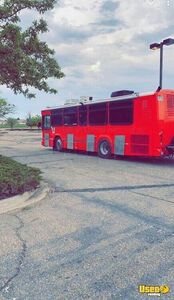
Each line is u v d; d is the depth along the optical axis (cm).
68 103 1859
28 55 915
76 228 537
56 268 395
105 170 1175
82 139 1733
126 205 677
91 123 1658
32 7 877
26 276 377
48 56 948
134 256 424
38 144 2686
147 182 929
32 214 623
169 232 511
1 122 6450
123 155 1472
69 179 983
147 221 568
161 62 1738
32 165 1315
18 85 903
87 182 934
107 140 1544
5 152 1927
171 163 1398
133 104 1386
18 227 547
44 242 478
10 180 726
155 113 1288
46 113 2086
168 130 1303
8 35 830
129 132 1412
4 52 829
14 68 845
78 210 645
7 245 469
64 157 1636
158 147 1288
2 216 614
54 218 594
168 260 410
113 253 435
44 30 922
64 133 1897
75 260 416
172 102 1327
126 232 514
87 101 1692
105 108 1553
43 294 339
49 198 747
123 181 947
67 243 473
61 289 348
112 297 330
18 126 6950
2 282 365
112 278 368
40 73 912
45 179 977
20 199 704
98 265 401
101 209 650
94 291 342
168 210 634
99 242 475
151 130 1305
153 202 698
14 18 873
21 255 434
